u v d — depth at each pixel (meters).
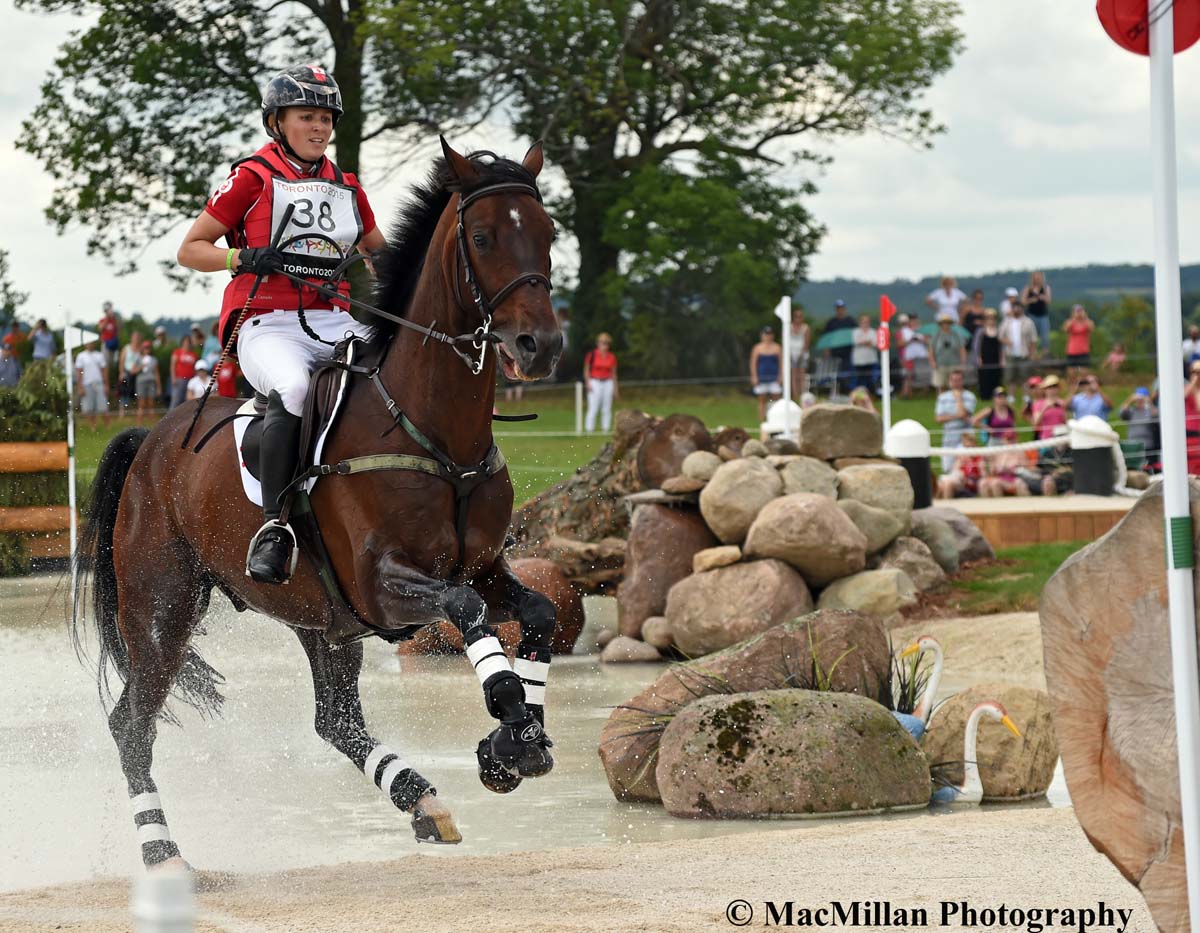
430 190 7.39
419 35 38.59
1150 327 50.81
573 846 8.39
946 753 10.23
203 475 7.97
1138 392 25.67
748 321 48.19
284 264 7.58
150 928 5.43
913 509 19.11
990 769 10.03
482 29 41.69
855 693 10.69
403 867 7.62
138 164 42.50
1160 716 4.89
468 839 8.84
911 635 16.08
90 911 6.73
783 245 50.50
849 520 16.06
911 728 10.28
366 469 7.02
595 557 18.34
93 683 14.04
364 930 6.11
